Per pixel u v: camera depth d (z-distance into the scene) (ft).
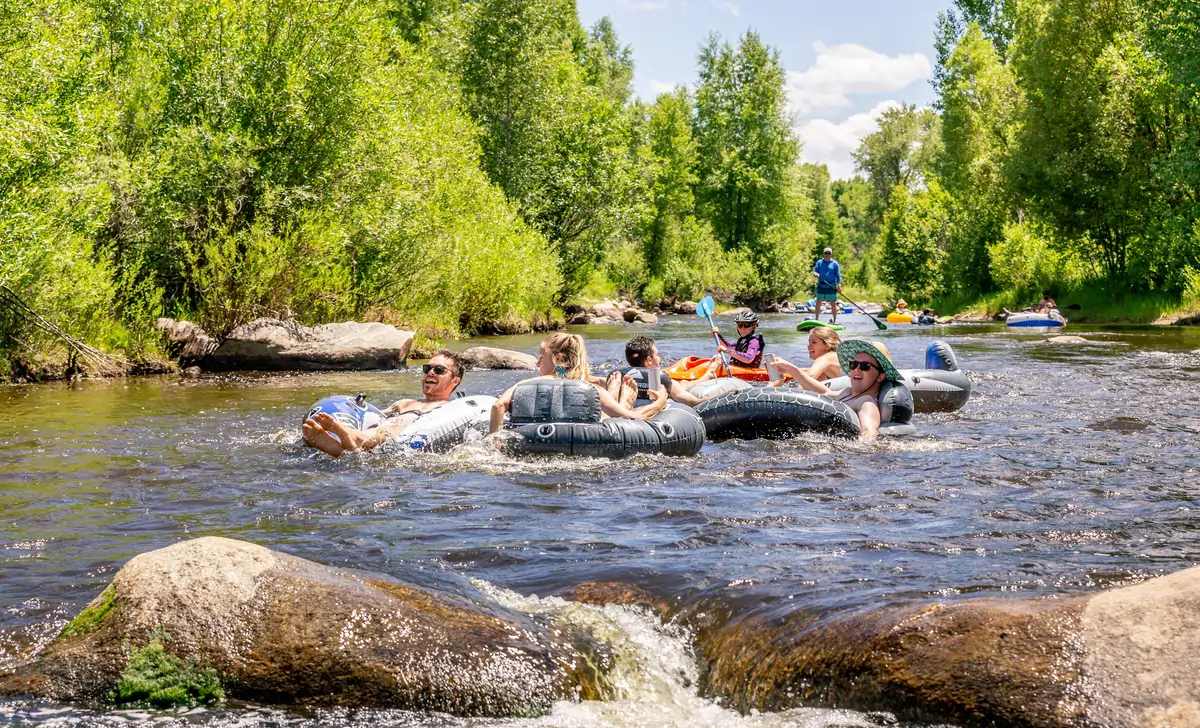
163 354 44.19
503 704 9.61
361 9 55.62
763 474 19.97
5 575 12.97
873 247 259.19
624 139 115.55
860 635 9.74
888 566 12.84
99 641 9.95
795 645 10.07
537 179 107.34
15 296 37.93
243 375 42.70
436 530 15.43
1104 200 88.12
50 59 38.22
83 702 9.55
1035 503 16.98
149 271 47.98
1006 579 11.99
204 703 9.62
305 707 9.57
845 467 20.67
